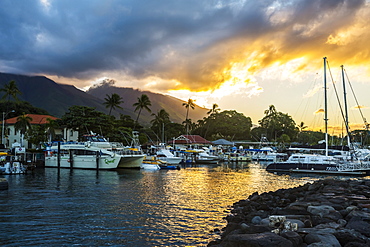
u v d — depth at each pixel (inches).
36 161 2513.5
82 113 3420.3
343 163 2048.5
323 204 754.8
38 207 948.6
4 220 794.2
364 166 1985.7
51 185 1440.7
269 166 2228.1
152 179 1707.7
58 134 3528.5
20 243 628.4
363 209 660.7
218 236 674.2
